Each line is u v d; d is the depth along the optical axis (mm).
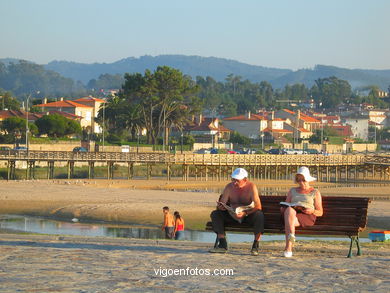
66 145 111812
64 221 39750
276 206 14445
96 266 11727
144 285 10070
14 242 15109
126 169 107312
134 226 37625
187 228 36750
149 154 90062
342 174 119438
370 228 38719
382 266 12656
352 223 14055
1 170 92375
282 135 187125
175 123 135250
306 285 10422
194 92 132375
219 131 174625
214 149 123625
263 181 94250
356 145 184500
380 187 82375
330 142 183000
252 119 186375
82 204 49438
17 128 115188
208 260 12977
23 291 9352
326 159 102500
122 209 46062
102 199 54250
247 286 10203
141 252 13875
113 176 94750
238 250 14922
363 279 11078
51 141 113062
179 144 140250
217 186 84688
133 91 127062
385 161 105625
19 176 91188
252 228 14359
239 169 14328
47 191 60656
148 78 127188
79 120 153500
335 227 14078
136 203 50625
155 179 92250
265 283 10516
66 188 64750
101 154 89000
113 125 147750
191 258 13188
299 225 14078
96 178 91875
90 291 9500
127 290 9648
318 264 12789
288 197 14250
